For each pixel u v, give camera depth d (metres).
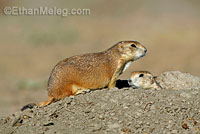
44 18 40.22
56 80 10.24
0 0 33.50
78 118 9.19
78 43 33.28
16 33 37.47
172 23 39.66
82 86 10.47
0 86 22.31
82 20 41.47
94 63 10.52
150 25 39.03
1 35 37.03
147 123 8.86
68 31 36.69
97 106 9.48
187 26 38.25
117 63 10.77
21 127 9.19
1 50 32.31
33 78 24.42
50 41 34.62
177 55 29.23
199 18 41.28
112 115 9.14
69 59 10.49
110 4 46.84
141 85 11.16
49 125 9.08
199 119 9.05
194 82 11.37
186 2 47.00
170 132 8.59
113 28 38.41
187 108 9.30
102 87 10.74
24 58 29.92
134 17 42.88
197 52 30.11
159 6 46.41
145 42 33.12
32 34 35.97
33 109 9.95
